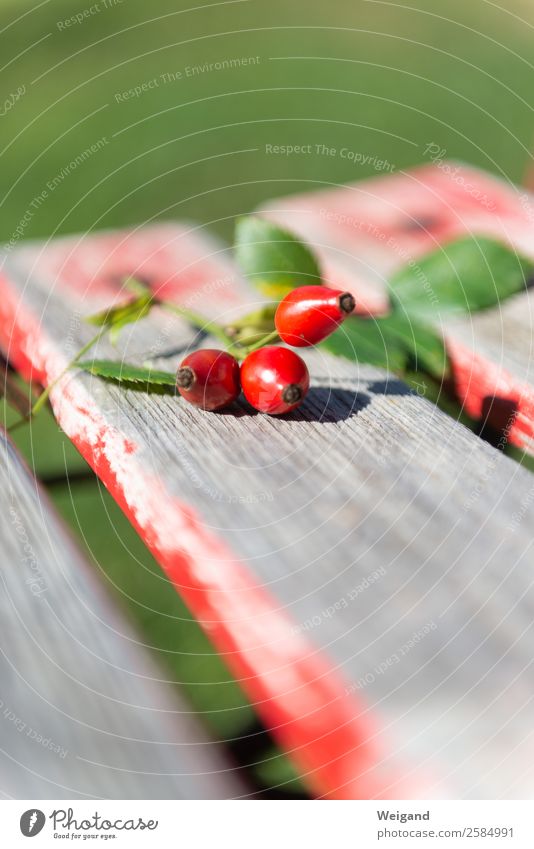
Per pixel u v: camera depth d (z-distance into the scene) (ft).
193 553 1.22
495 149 3.23
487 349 1.44
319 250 1.64
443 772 1.09
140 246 1.64
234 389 1.32
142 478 1.27
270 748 1.34
